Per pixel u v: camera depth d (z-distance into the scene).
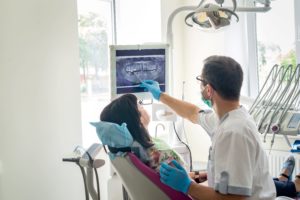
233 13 2.04
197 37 3.21
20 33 1.85
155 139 1.88
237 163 1.34
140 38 3.06
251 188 1.37
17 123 1.85
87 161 1.72
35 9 1.94
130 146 1.68
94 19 2.81
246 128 1.40
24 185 1.90
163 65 2.26
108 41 2.97
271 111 2.27
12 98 1.81
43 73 2.00
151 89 2.19
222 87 1.48
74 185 2.25
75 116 2.24
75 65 2.23
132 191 1.67
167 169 1.50
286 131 2.12
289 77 2.50
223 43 3.08
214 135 1.54
